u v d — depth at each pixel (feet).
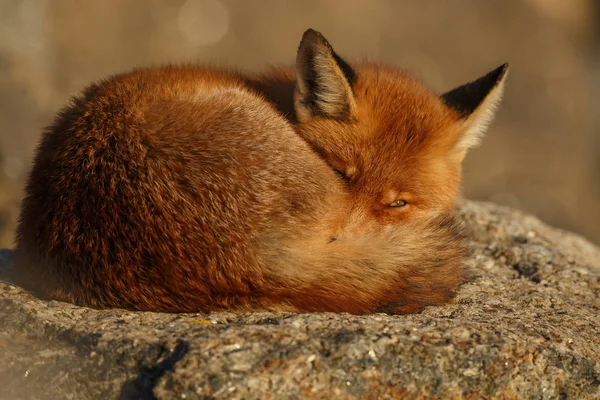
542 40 170.09
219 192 34.60
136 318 33.78
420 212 45.39
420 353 32.48
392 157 44.47
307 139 44.86
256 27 156.56
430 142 46.09
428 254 39.14
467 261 50.11
